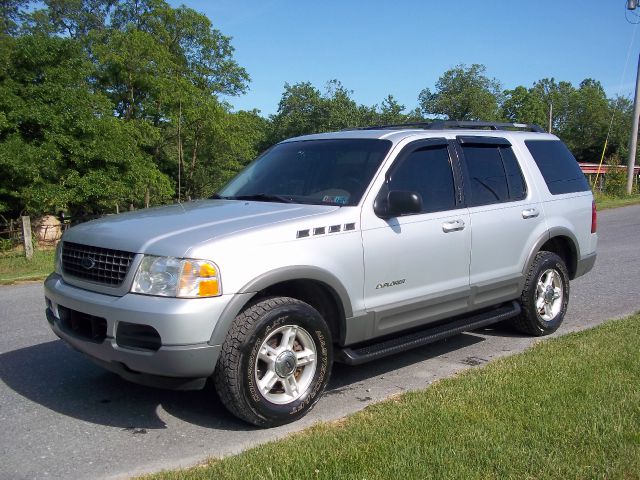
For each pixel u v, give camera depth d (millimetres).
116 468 3561
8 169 19125
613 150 77375
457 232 5234
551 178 6535
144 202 31078
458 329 5352
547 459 3295
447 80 59375
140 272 3832
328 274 4293
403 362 5594
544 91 83750
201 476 3262
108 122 21812
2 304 8648
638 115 31016
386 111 54844
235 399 3902
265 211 4469
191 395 4746
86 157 20875
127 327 3818
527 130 6953
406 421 3857
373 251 4594
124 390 4855
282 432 4043
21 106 19391
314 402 4277
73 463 3631
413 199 4500
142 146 34625
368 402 4574
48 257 14602
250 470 3268
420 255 4934
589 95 79188
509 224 5773
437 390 4457
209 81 44094
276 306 4027
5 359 5684
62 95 20203
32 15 42719
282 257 4059
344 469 3238
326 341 4309
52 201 19984
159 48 34562
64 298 4180
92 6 50562
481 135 5918
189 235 3941
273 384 4082
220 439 3951
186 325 3666
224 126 37406
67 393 4797
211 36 43312
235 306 3838
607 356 5004
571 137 79750
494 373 4723
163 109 35406
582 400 4074
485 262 5547
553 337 6273
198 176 40875
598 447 3422
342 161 5074
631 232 15852
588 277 9539
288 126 53344
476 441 3521
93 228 4367
